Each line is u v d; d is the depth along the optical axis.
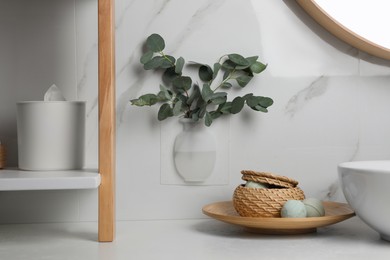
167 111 1.36
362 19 1.45
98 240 1.14
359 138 1.43
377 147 1.44
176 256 1.00
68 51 1.37
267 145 1.41
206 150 1.38
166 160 1.39
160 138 1.39
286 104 1.42
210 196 1.40
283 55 1.42
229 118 1.40
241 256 1.00
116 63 1.38
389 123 1.44
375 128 1.44
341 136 1.43
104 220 1.14
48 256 1.01
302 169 1.42
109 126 1.14
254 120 1.41
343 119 1.43
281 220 1.11
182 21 1.40
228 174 1.40
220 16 1.40
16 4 1.36
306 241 1.13
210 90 1.34
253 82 1.41
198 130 1.38
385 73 1.44
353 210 1.15
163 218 1.39
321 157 1.42
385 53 1.40
